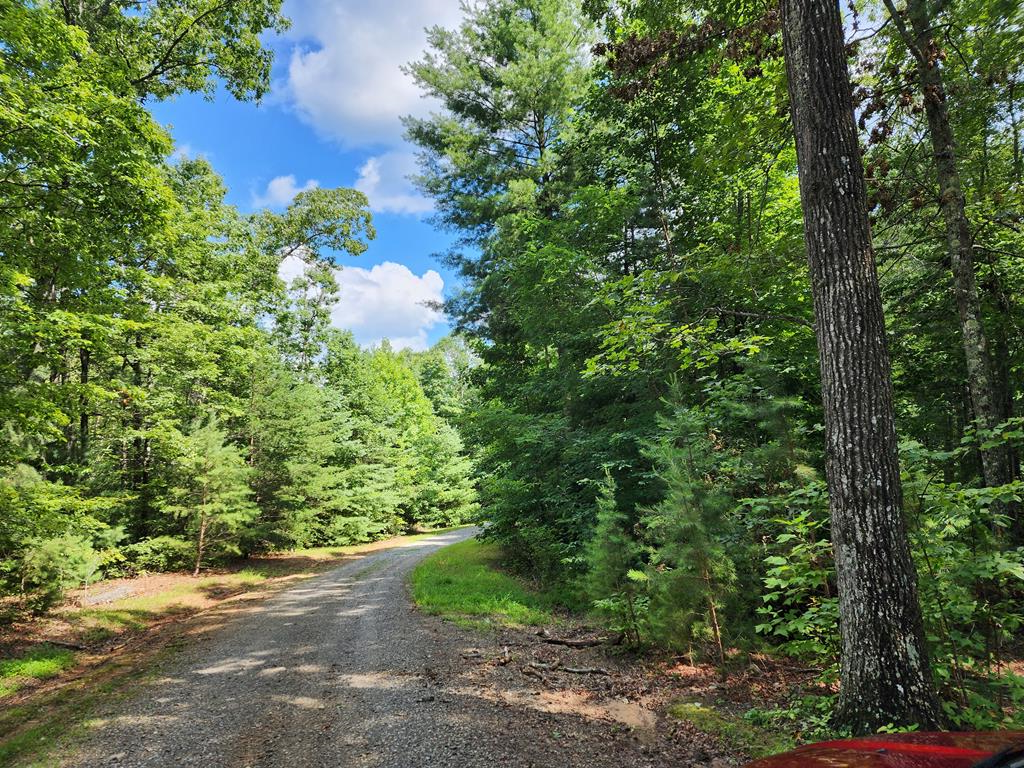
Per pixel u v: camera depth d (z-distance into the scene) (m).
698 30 7.54
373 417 38.31
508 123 18.84
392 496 34.38
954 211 7.53
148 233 11.53
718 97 11.46
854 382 4.46
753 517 7.53
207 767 4.67
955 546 4.83
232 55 17.48
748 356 8.34
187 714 6.01
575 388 13.36
